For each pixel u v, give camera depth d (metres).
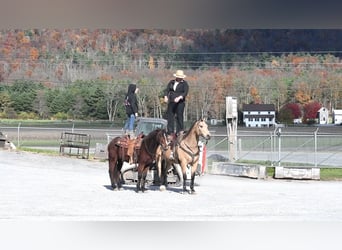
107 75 63.72
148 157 13.84
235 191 15.02
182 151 13.88
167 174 15.47
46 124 54.84
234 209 11.72
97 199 12.88
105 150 24.16
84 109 60.84
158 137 13.75
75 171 19.84
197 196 13.69
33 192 13.95
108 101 61.31
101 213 10.98
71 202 12.38
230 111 22.70
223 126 56.12
